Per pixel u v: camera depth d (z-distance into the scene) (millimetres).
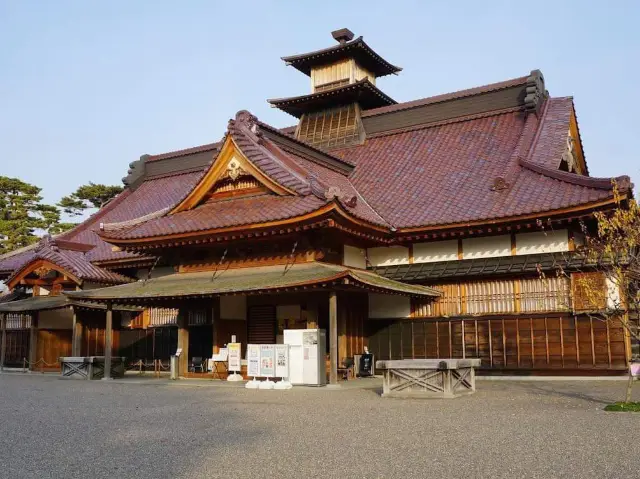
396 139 33531
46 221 62438
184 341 26609
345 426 12195
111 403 17000
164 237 24859
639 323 15305
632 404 14008
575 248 22766
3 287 39250
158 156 43250
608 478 7809
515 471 8273
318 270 22219
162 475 8461
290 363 21469
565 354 22406
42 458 9750
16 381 25859
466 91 32250
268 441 10719
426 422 12531
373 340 26406
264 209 23781
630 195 21078
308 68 38656
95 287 32844
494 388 19781
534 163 25250
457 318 24656
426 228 24516
